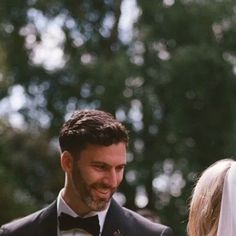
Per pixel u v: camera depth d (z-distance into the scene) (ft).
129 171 84.48
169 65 81.10
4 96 84.74
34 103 89.04
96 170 13.12
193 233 12.98
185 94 82.64
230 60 84.07
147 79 83.25
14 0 88.12
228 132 84.33
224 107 84.07
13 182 73.87
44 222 14.08
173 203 82.58
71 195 13.71
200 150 84.79
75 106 87.40
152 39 83.51
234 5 83.66
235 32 83.35
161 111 84.79
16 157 84.02
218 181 12.84
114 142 13.07
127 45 87.30
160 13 84.12
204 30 83.66
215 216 12.76
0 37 87.15
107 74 81.71
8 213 70.08
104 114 13.47
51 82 88.43
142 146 85.61
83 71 84.79
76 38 89.92
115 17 89.97
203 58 81.41
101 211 13.56
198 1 83.76
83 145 13.10
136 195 84.74
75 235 13.85
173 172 83.10
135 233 13.88
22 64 88.43
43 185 86.02
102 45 90.43
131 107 84.33
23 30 88.79
